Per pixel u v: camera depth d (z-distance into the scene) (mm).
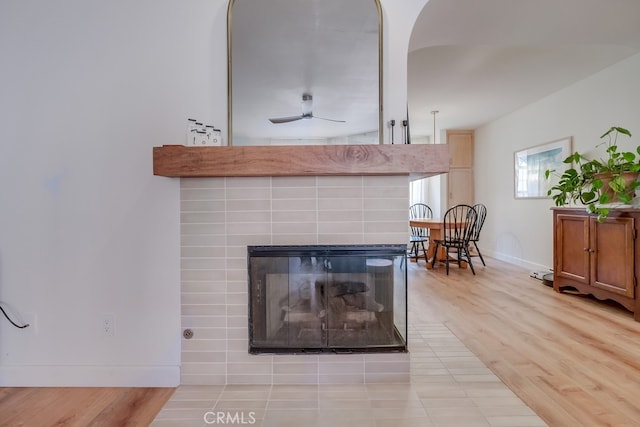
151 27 1784
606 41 2410
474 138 6211
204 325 1778
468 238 4605
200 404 1601
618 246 2787
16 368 1811
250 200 1759
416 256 5344
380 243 1757
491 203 5688
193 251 1772
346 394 1668
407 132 1823
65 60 1777
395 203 1749
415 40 2338
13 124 1787
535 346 2197
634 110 3201
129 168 1784
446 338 2334
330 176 1746
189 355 1783
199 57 1793
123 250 1795
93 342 1802
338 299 1771
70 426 1462
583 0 1941
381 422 1449
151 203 1783
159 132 1788
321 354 1762
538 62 3344
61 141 1785
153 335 1792
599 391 1670
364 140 1830
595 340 2285
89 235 1794
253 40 1828
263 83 1833
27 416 1538
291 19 1833
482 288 3672
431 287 3717
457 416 1482
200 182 1765
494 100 4551
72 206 1794
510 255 5164
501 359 2020
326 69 1839
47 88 1777
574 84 3900
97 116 1784
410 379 1791
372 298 1770
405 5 1832
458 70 3541
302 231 1757
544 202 4410
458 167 6250
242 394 1681
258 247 1755
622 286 2752
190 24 1795
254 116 1829
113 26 1780
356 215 1750
